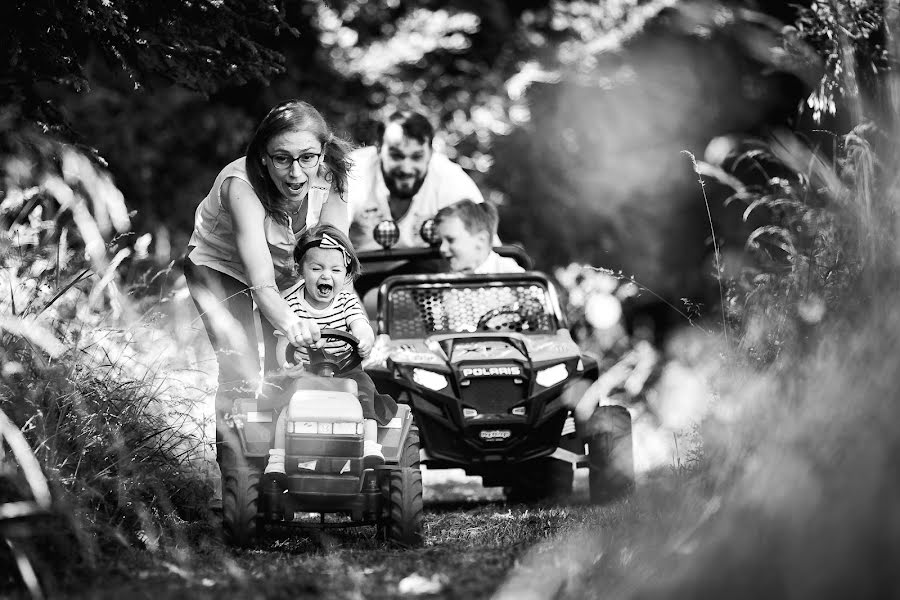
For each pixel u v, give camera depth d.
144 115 39.19
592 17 44.53
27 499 13.05
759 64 36.97
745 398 13.21
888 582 8.16
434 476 29.78
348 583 11.86
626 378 38.16
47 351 15.42
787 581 8.59
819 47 18.77
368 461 14.97
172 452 16.97
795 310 14.95
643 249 41.75
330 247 16.83
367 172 26.31
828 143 21.31
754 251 21.25
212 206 17.20
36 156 18.97
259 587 11.70
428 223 24.27
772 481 10.05
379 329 22.50
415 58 48.22
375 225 26.12
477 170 44.56
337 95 46.72
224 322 17.03
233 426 15.89
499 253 24.75
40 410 14.20
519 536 15.45
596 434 21.06
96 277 18.73
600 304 41.38
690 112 40.03
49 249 18.30
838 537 8.56
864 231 14.15
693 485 12.54
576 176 42.81
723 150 36.88
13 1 17.33
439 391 20.77
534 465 21.42
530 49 47.16
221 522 15.64
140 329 18.34
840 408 10.48
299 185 16.33
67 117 19.19
